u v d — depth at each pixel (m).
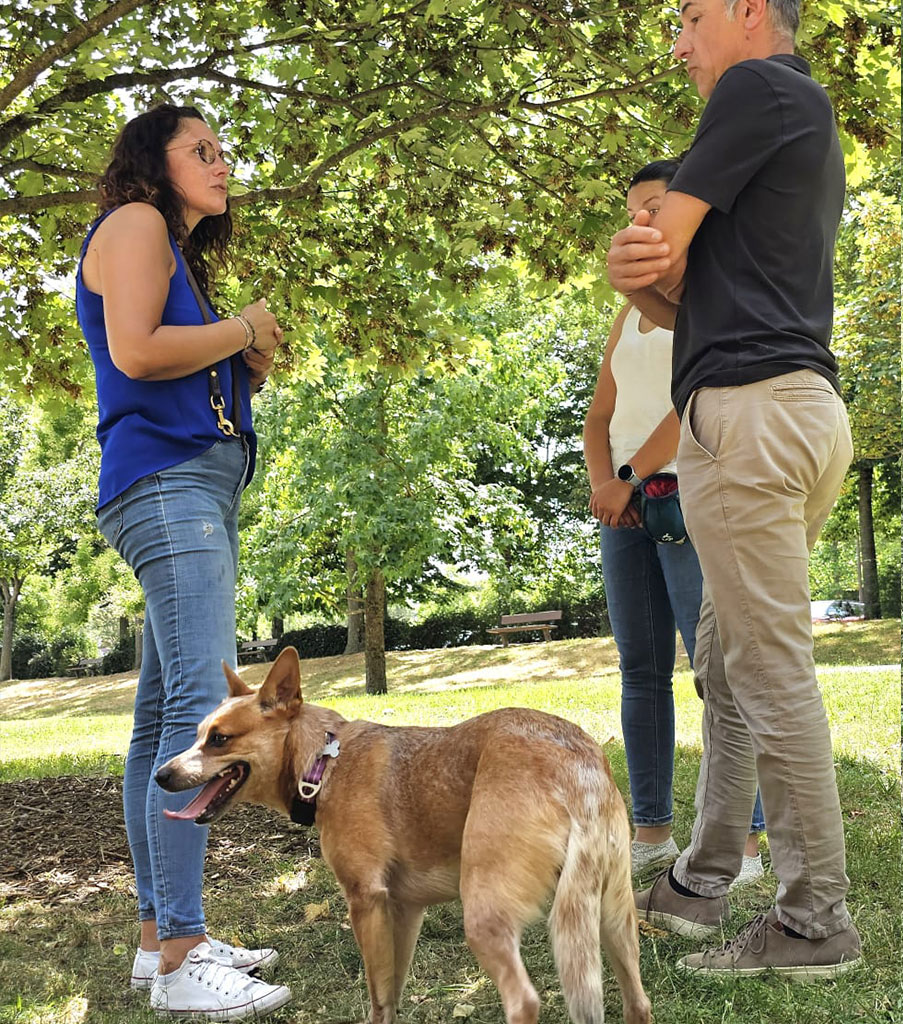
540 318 20.36
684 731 7.42
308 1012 2.98
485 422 18.77
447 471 18.92
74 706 27.98
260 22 6.52
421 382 17.38
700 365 2.92
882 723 7.05
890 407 19.52
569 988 2.32
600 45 5.85
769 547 2.84
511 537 21.23
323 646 31.72
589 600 30.53
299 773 2.92
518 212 5.99
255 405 19.27
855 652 18.08
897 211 17.34
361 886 2.74
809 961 2.88
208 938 3.25
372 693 19.03
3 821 5.45
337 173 6.83
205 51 6.31
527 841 2.46
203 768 2.88
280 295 7.23
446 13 5.55
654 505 3.78
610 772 2.64
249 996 2.97
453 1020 2.86
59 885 4.41
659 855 4.09
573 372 32.00
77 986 3.27
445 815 2.71
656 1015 2.73
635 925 2.58
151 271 3.13
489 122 5.63
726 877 3.38
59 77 5.77
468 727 2.79
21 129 5.80
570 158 6.09
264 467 18.83
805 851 2.86
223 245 3.81
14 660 37.72
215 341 3.21
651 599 4.11
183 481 3.22
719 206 2.80
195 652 3.15
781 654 2.86
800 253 2.88
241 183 6.28
